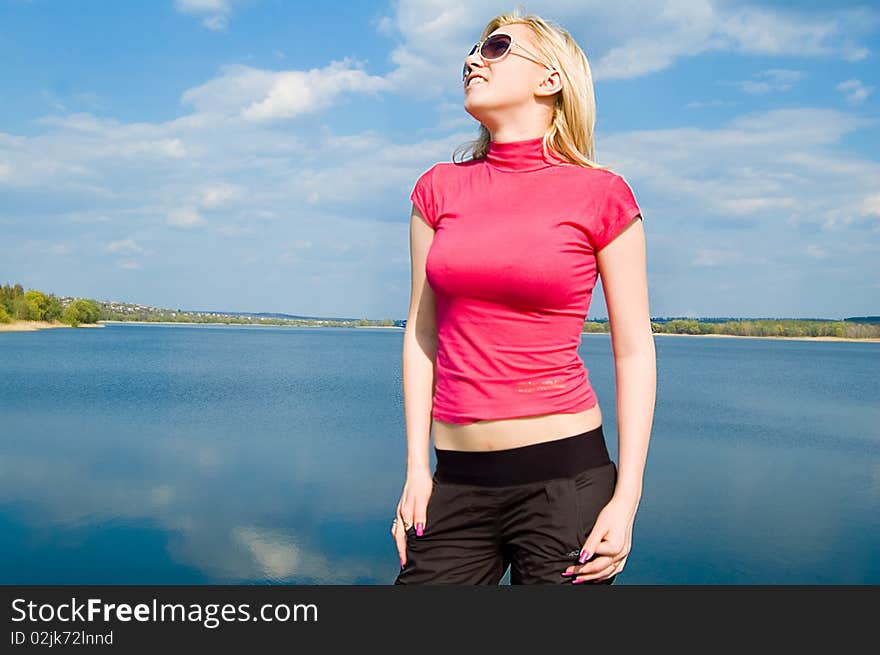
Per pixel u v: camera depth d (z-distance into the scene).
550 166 1.90
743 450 16.73
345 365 50.62
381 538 8.12
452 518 1.89
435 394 1.98
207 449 15.19
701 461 15.12
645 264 1.90
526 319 1.80
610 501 1.83
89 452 14.59
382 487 11.20
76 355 55.28
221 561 7.27
